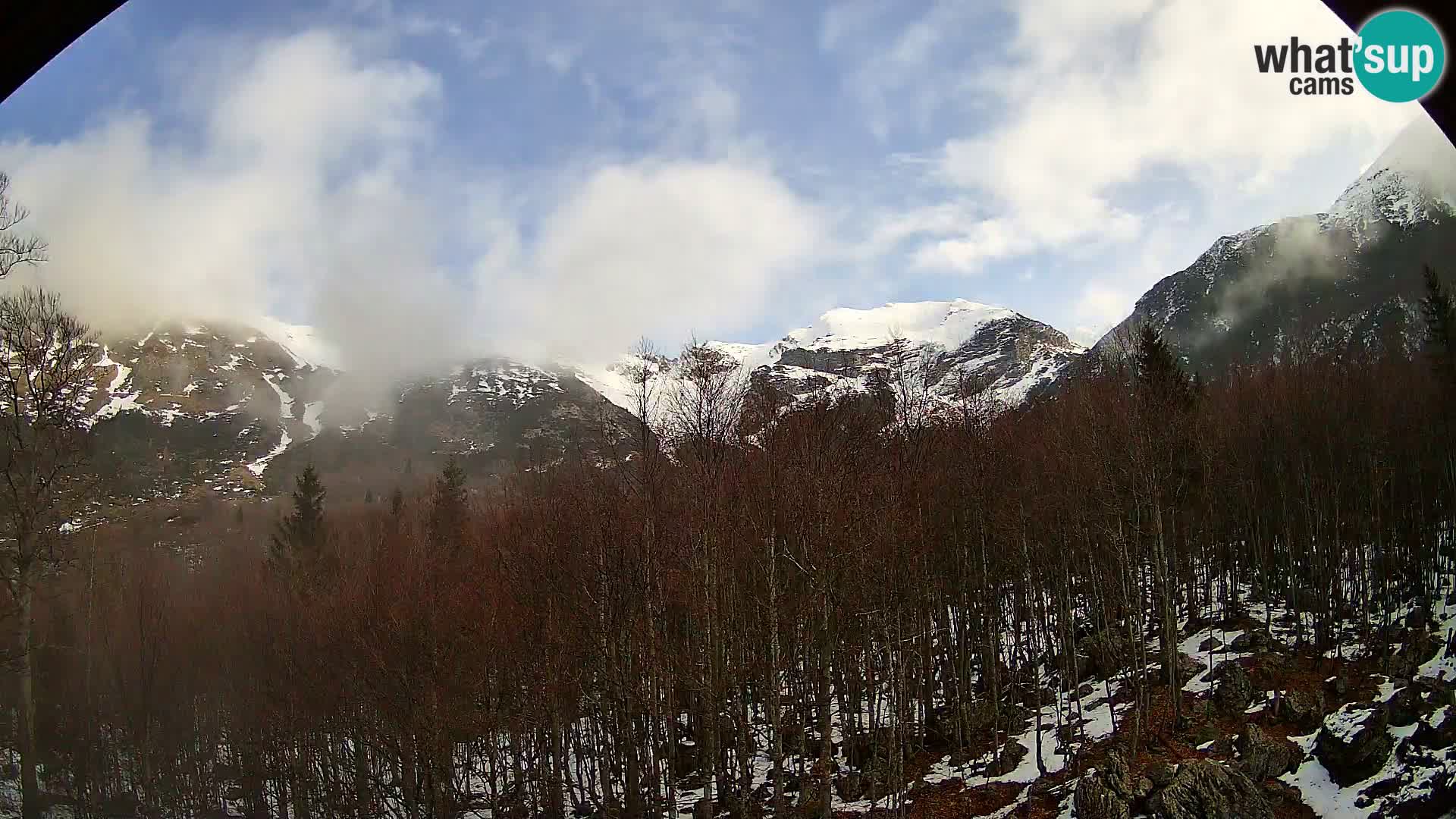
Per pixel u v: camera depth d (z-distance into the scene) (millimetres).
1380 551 44844
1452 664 33312
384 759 37344
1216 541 53969
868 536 31141
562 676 33688
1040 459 46406
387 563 38812
